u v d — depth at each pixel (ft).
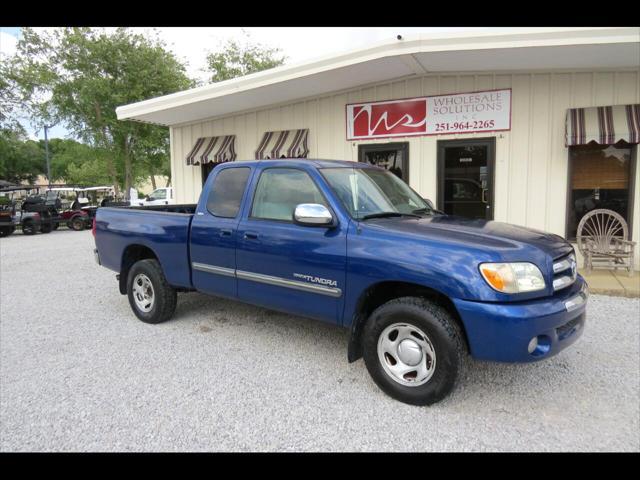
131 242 17.70
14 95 69.51
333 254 11.98
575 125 24.06
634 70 23.97
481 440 9.71
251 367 13.46
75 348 15.12
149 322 17.48
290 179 13.56
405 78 28.30
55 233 61.57
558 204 25.82
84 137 71.31
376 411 10.91
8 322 18.16
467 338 10.18
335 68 25.58
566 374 12.70
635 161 24.54
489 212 27.14
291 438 9.86
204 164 38.37
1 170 121.19
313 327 16.96
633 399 11.31
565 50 21.54
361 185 13.66
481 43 21.76
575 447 9.43
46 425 10.42
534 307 9.96
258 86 28.66
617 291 19.89
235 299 14.80
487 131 26.86
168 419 10.64
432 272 10.39
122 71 68.49
